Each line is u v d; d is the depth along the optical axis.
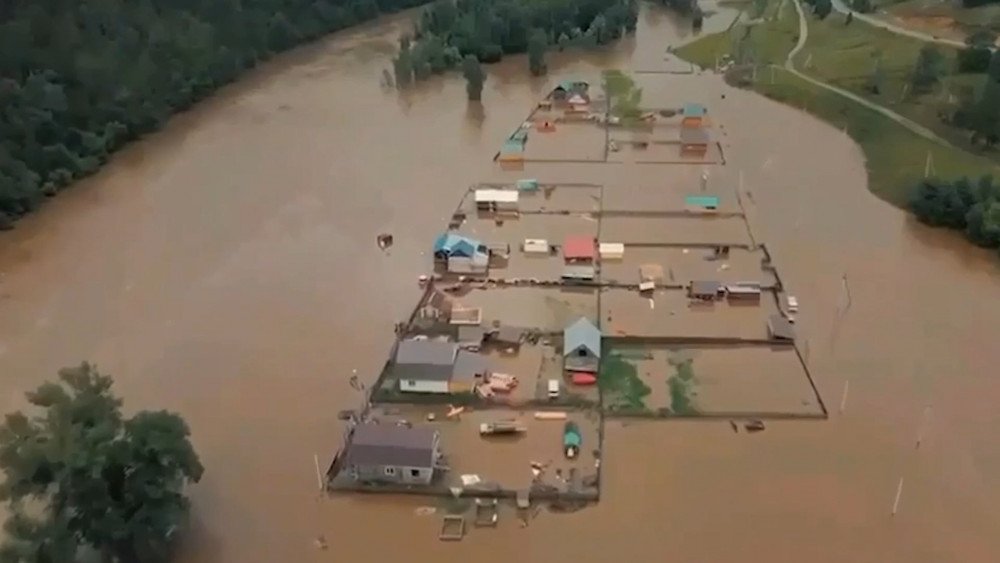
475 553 39.50
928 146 76.69
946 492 42.25
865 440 45.47
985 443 45.09
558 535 40.34
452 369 48.88
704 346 53.00
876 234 65.12
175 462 38.38
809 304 56.59
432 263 61.84
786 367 50.94
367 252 63.41
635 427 46.75
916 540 39.62
